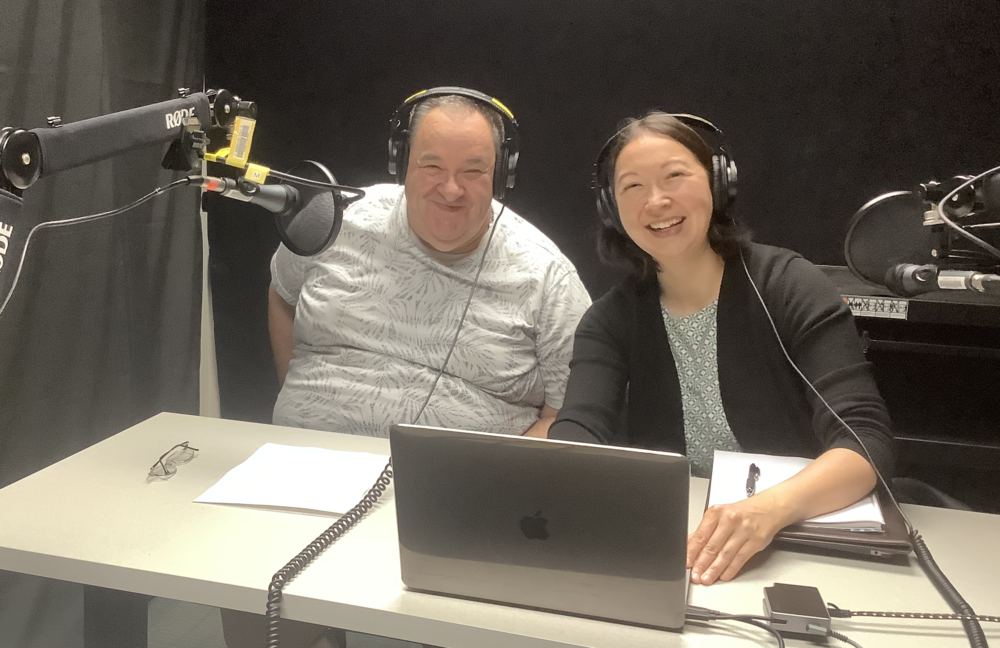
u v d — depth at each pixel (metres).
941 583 1.05
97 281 2.03
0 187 1.05
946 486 2.23
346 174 2.47
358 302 1.88
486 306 1.85
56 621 1.97
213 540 1.17
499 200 1.80
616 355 1.60
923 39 2.09
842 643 0.94
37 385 1.87
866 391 1.35
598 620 0.98
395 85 2.39
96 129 1.17
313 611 1.03
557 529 0.96
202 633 2.10
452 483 0.98
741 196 2.27
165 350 2.33
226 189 1.41
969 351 1.90
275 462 1.44
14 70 1.71
